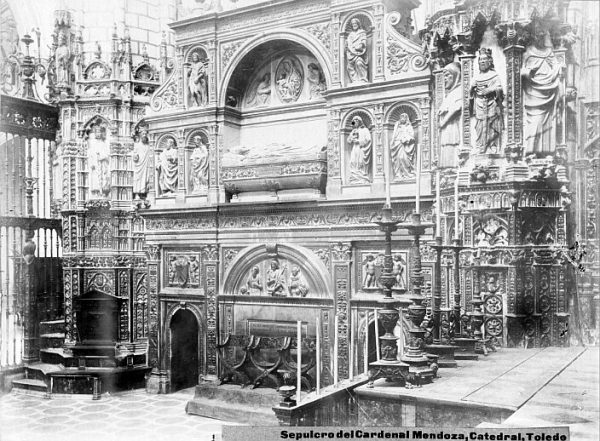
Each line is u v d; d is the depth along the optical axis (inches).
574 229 269.0
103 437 362.6
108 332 502.9
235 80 466.9
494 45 292.0
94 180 532.7
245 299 448.1
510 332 262.7
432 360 205.8
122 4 538.6
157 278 494.6
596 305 261.0
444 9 336.8
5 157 522.9
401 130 392.2
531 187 269.7
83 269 520.4
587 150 270.1
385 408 189.2
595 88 274.7
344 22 414.6
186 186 479.2
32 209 528.4
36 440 355.6
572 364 223.5
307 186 424.5
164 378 481.1
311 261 417.4
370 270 400.2
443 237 310.8
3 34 535.2
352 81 414.6
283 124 457.4
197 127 473.7
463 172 295.0
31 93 536.4
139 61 539.8
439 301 235.8
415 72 387.2
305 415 211.9
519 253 266.2
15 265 516.7
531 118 278.4
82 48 536.4
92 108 528.7
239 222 452.8
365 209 399.9
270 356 414.9
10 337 515.8
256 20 450.3
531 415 164.6
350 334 403.2
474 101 295.6
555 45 280.2
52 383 459.5
